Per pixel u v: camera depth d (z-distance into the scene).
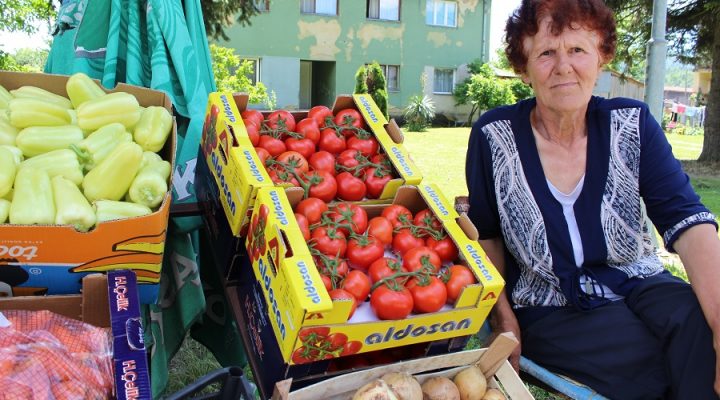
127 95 2.15
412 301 1.78
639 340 2.09
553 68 2.10
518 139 2.28
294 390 1.80
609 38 2.11
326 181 2.13
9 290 1.76
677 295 2.07
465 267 1.93
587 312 2.20
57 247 1.71
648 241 2.32
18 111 2.00
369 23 22.78
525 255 2.29
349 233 2.00
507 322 2.29
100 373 1.60
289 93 21.88
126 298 1.69
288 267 1.68
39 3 12.63
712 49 13.91
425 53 24.14
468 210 2.48
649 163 2.18
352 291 1.79
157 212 1.78
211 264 2.89
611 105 2.25
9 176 1.79
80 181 1.92
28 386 1.47
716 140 13.94
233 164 2.01
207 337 2.98
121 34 2.80
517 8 2.21
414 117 22.56
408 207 2.24
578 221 2.21
